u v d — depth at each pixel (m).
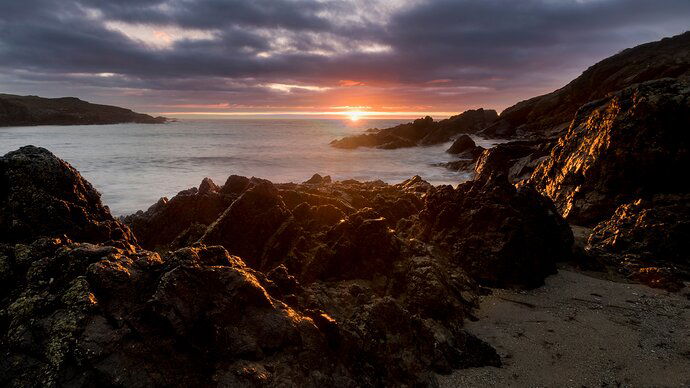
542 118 85.31
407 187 29.77
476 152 55.50
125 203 32.84
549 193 29.62
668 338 11.81
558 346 11.45
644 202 21.28
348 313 11.39
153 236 19.23
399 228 19.72
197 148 76.75
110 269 8.12
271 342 8.12
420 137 89.06
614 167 23.94
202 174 47.16
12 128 146.50
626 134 23.61
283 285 11.30
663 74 64.06
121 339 7.16
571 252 18.05
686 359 10.76
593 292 15.14
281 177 46.44
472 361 10.55
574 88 83.19
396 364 9.59
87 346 6.90
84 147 76.69
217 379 7.27
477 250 16.33
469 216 17.66
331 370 8.42
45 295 7.88
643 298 14.60
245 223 15.59
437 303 12.60
